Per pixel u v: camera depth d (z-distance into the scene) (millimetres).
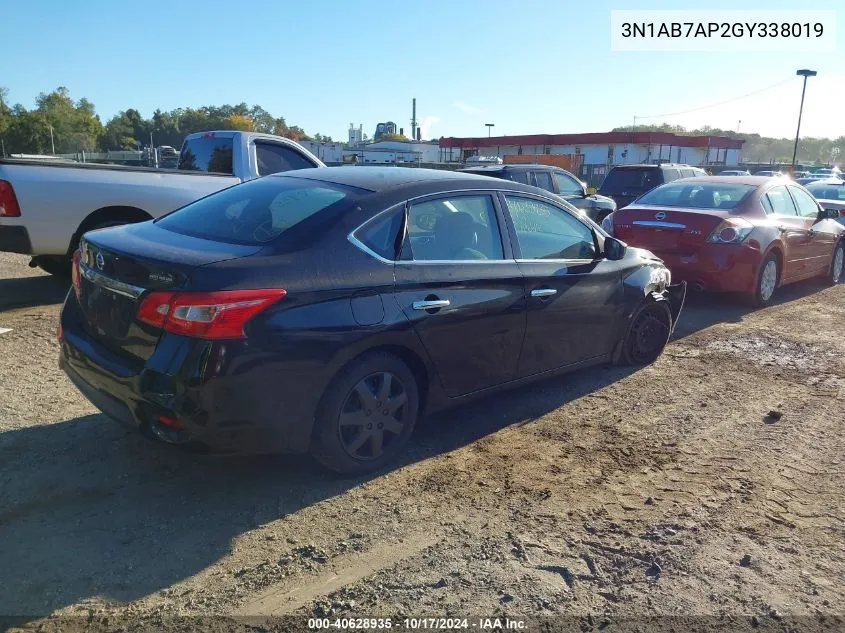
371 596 2861
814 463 4238
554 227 4914
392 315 3703
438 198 4156
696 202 8750
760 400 5301
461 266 4125
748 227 8156
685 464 4176
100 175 7203
